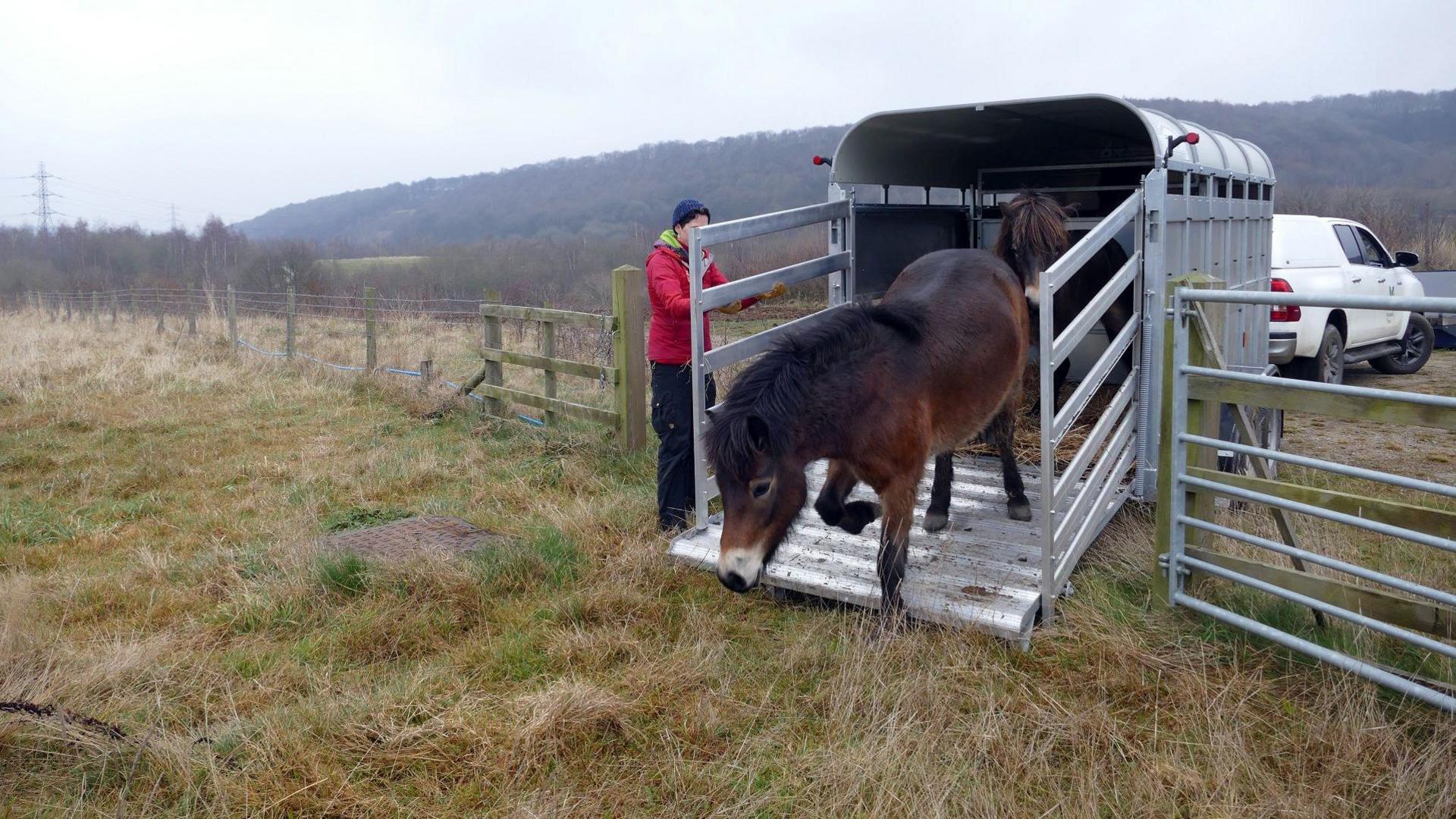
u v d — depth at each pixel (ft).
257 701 11.17
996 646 11.95
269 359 37.81
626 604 13.57
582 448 22.15
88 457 23.44
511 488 20.07
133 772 9.58
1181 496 12.26
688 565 15.15
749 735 10.41
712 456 10.90
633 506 18.11
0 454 23.35
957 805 8.84
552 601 13.84
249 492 20.36
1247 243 20.94
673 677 11.41
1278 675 11.12
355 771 9.66
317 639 12.76
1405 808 8.32
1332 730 9.62
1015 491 16.06
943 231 22.76
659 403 16.94
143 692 11.28
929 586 13.29
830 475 12.67
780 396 10.82
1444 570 13.85
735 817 8.93
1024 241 16.38
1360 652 10.85
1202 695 10.59
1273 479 13.53
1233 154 19.67
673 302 16.14
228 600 14.23
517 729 10.24
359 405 29.60
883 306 12.77
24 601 13.15
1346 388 10.25
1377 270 30.45
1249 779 9.16
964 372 13.30
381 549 16.05
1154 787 8.98
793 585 13.73
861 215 19.53
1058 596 13.16
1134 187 20.34
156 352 41.39
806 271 17.85
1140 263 15.55
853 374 11.60
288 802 9.09
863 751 9.65
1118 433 15.49
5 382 32.55
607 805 9.27
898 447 11.97
